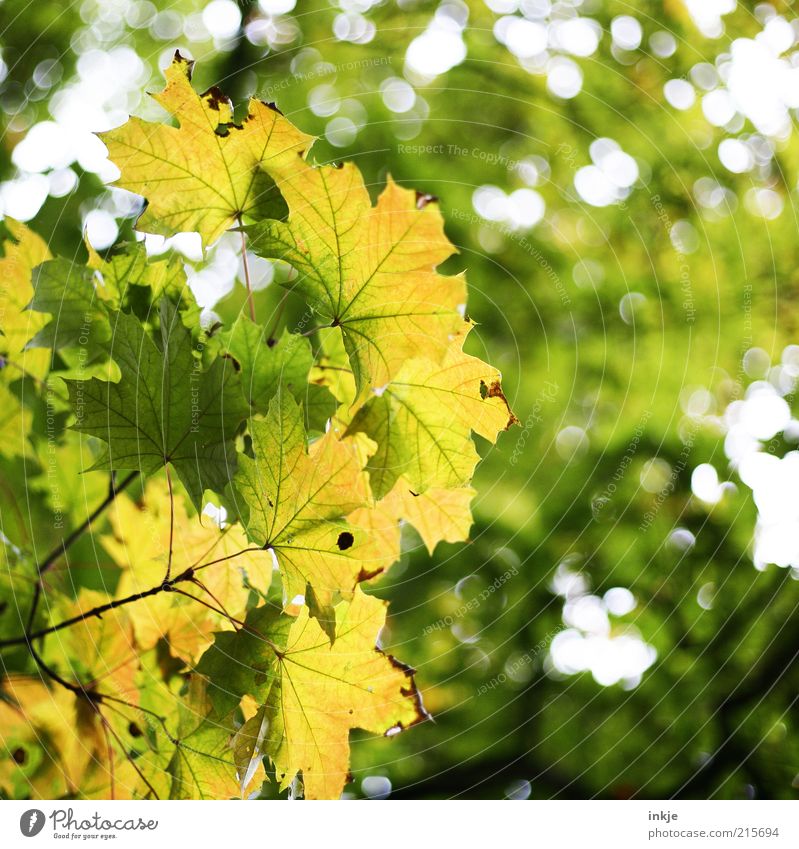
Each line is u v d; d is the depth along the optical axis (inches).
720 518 80.2
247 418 32.1
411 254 32.3
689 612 82.0
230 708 32.1
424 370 32.6
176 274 34.0
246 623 32.2
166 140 31.8
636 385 83.8
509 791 87.4
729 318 77.5
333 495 31.4
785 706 79.7
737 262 75.2
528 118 76.4
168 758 34.8
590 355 85.0
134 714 36.0
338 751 32.5
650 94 68.3
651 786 81.6
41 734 36.2
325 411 33.1
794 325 73.4
